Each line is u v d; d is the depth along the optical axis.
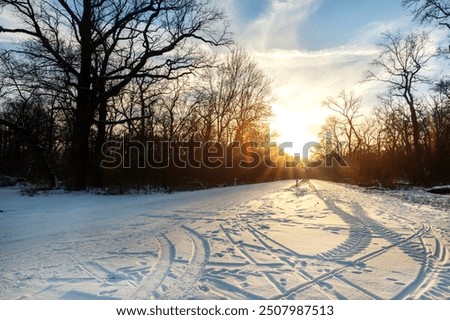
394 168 50.06
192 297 5.03
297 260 6.78
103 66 25.78
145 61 24.73
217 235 9.09
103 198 19.70
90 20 23.64
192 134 39.69
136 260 6.79
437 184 36.00
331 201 18.38
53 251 7.53
